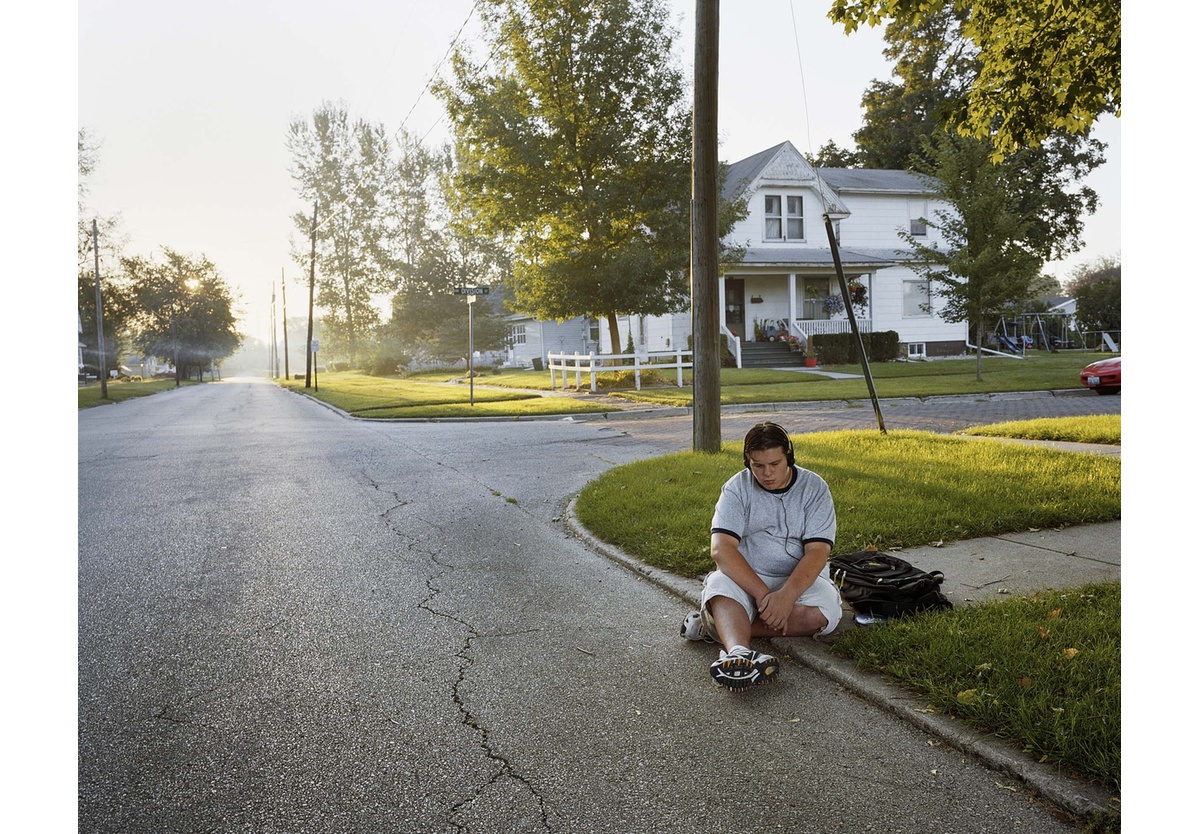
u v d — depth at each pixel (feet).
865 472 27.20
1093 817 8.74
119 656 14.39
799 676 13.05
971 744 10.38
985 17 28.22
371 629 15.69
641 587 18.17
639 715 11.79
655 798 9.59
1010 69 27.73
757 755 10.55
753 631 13.97
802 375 86.58
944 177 75.92
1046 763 9.78
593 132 81.35
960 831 8.80
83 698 12.61
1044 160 139.44
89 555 21.66
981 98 28.58
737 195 88.07
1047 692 10.93
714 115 32.81
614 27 78.89
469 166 85.97
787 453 13.58
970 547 19.04
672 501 24.71
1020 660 12.01
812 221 115.14
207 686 13.05
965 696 11.14
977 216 74.54
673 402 66.80
